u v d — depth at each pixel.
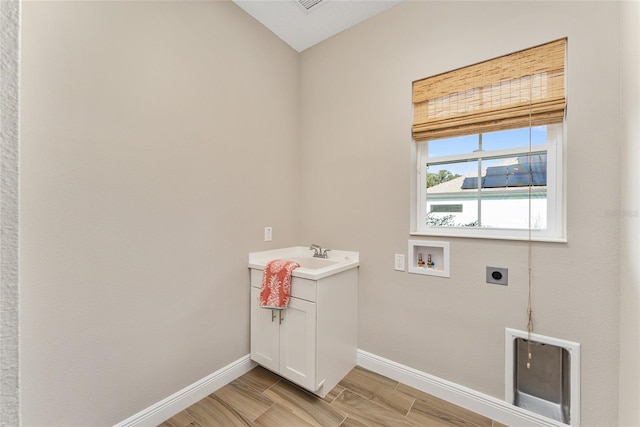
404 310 1.88
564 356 1.51
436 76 1.76
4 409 0.30
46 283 1.16
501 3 1.55
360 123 2.09
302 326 1.72
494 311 1.57
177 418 1.56
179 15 1.61
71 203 1.22
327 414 1.59
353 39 2.13
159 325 1.53
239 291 1.96
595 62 1.31
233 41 1.91
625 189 1.19
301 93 2.45
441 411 1.62
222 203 1.84
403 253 1.88
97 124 1.29
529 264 1.47
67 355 1.22
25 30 1.09
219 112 1.83
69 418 1.23
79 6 1.23
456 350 1.69
